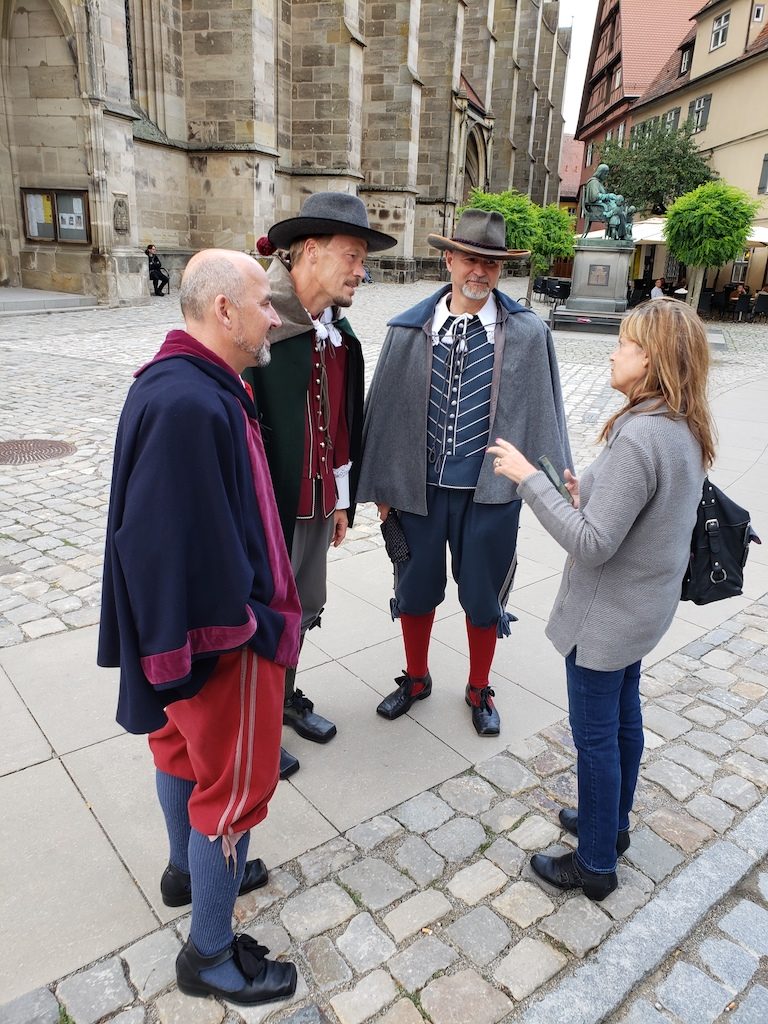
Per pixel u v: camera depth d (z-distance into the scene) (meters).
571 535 1.97
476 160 40.69
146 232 20.84
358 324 17.03
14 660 3.54
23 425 7.80
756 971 2.14
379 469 2.99
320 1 24.53
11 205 18.00
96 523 5.34
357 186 27.45
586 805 2.26
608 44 50.31
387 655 3.80
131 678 1.65
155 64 20.45
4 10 16.36
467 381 2.86
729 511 2.24
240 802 1.81
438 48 32.50
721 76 30.03
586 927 2.24
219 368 1.71
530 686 3.57
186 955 1.95
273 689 1.85
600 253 19.62
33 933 2.15
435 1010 1.96
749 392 11.94
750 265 28.97
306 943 2.15
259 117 21.66
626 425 1.96
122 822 2.58
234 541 1.64
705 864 2.50
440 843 2.56
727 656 3.94
